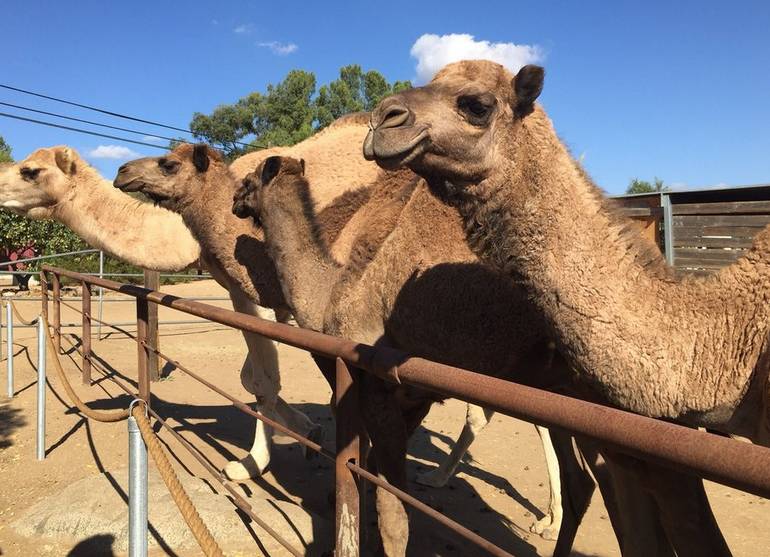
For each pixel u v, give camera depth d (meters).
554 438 4.68
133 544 2.76
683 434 1.35
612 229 2.89
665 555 3.32
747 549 5.00
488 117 2.88
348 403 2.76
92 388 9.09
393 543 3.56
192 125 41.94
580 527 5.60
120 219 7.54
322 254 4.86
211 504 4.93
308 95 42.62
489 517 5.64
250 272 6.16
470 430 6.05
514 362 3.72
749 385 2.46
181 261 7.49
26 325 10.86
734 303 2.55
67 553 4.47
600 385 2.76
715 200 9.55
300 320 4.88
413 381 2.19
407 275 4.01
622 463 2.90
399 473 3.68
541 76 2.86
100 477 5.33
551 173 2.90
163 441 7.09
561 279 2.82
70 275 9.44
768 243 2.55
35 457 6.39
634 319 2.69
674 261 9.60
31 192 7.47
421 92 2.91
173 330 15.72
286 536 4.70
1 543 4.66
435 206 3.97
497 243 3.02
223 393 3.52
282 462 6.75
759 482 1.21
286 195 5.00
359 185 5.58
